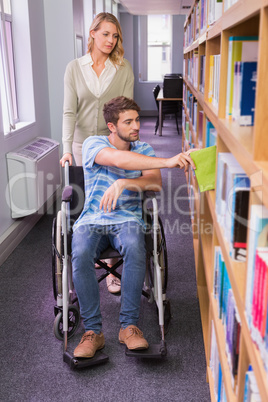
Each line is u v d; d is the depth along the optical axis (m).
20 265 3.27
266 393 0.88
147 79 12.16
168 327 2.46
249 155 1.03
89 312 2.19
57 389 2.01
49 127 4.90
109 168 2.29
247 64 1.35
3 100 3.71
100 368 2.15
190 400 1.94
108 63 2.91
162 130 9.46
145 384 2.04
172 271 3.15
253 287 1.03
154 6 9.12
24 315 2.61
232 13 1.32
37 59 4.43
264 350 0.94
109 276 2.86
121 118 2.19
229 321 1.43
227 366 1.47
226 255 1.38
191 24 4.29
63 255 2.19
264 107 0.98
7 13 3.99
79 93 2.95
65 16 4.69
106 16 2.76
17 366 2.17
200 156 1.88
